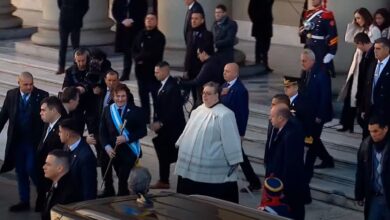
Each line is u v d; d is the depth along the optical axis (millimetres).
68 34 30719
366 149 16281
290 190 16859
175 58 30625
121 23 28625
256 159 22641
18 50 34406
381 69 20359
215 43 25797
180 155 18156
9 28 37906
